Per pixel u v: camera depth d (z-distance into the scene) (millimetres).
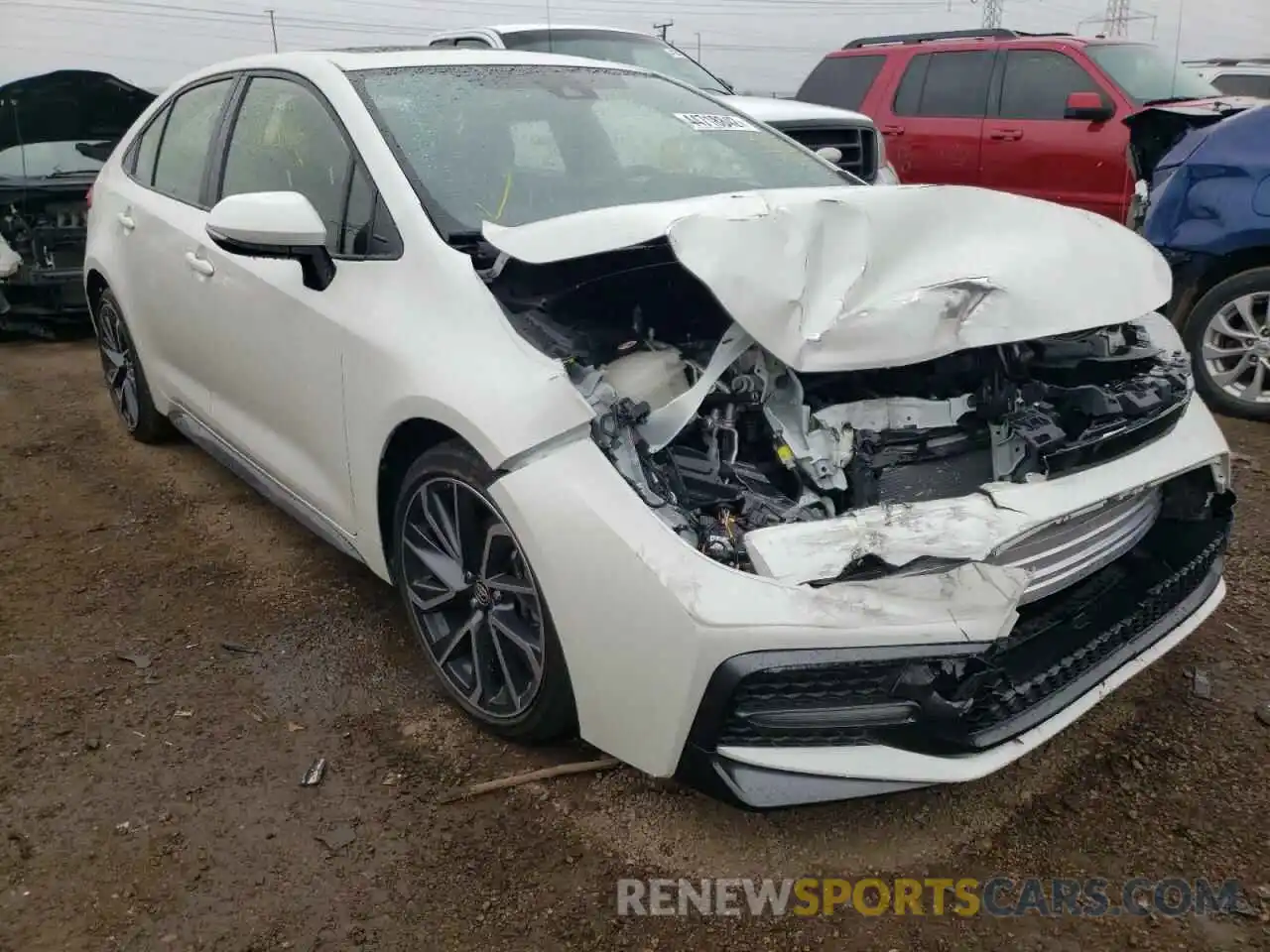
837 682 2137
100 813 2520
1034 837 2480
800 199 2791
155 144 4449
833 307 2430
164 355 4281
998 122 8234
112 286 4539
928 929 2221
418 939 2174
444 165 3070
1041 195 8070
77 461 4828
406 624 3385
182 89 4375
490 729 2766
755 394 2490
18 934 2172
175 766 2693
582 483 2277
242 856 2395
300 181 3307
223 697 2988
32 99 6980
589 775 2658
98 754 2736
